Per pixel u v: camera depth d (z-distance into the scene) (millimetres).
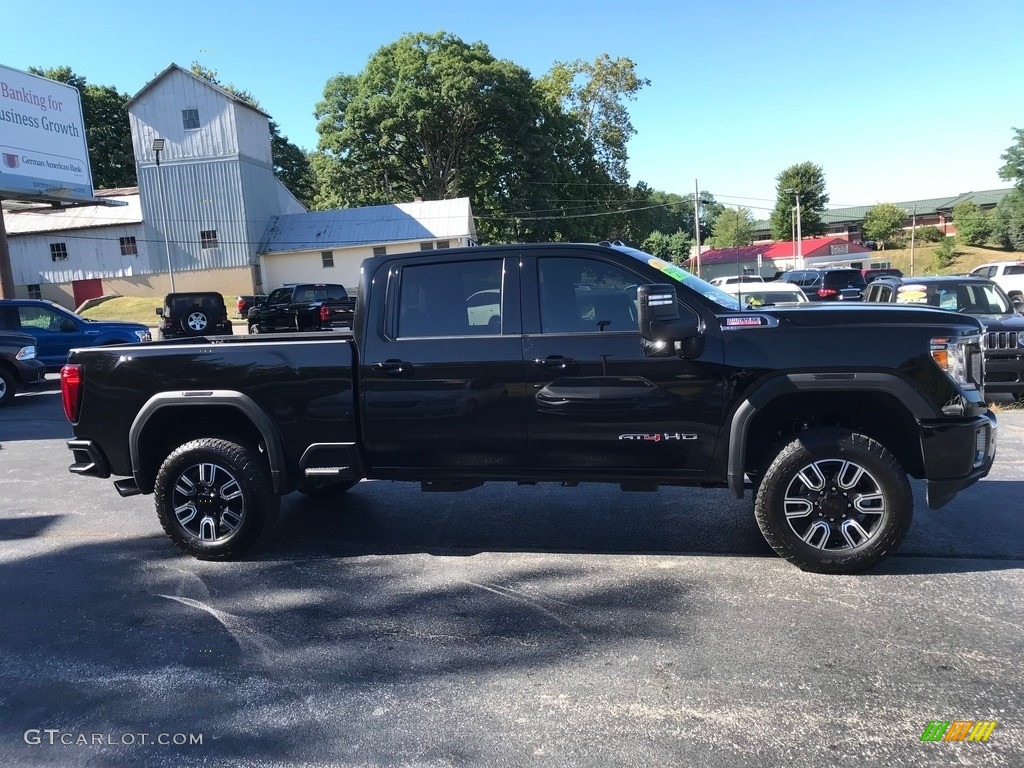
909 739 2826
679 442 4332
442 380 4527
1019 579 4238
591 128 56938
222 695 3301
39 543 5457
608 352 4328
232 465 4797
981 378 4312
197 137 38469
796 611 3912
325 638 3812
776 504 4289
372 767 2770
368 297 4691
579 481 4582
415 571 4680
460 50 45031
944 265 67625
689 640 3646
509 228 47062
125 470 5012
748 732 2900
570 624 3867
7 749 2947
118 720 3131
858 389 4090
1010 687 3150
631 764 2736
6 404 12344
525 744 2875
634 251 4645
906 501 4145
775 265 65125
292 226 41688
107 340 14992
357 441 4711
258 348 4734
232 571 4777
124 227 39594
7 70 20812
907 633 3639
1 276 21625
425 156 47969
